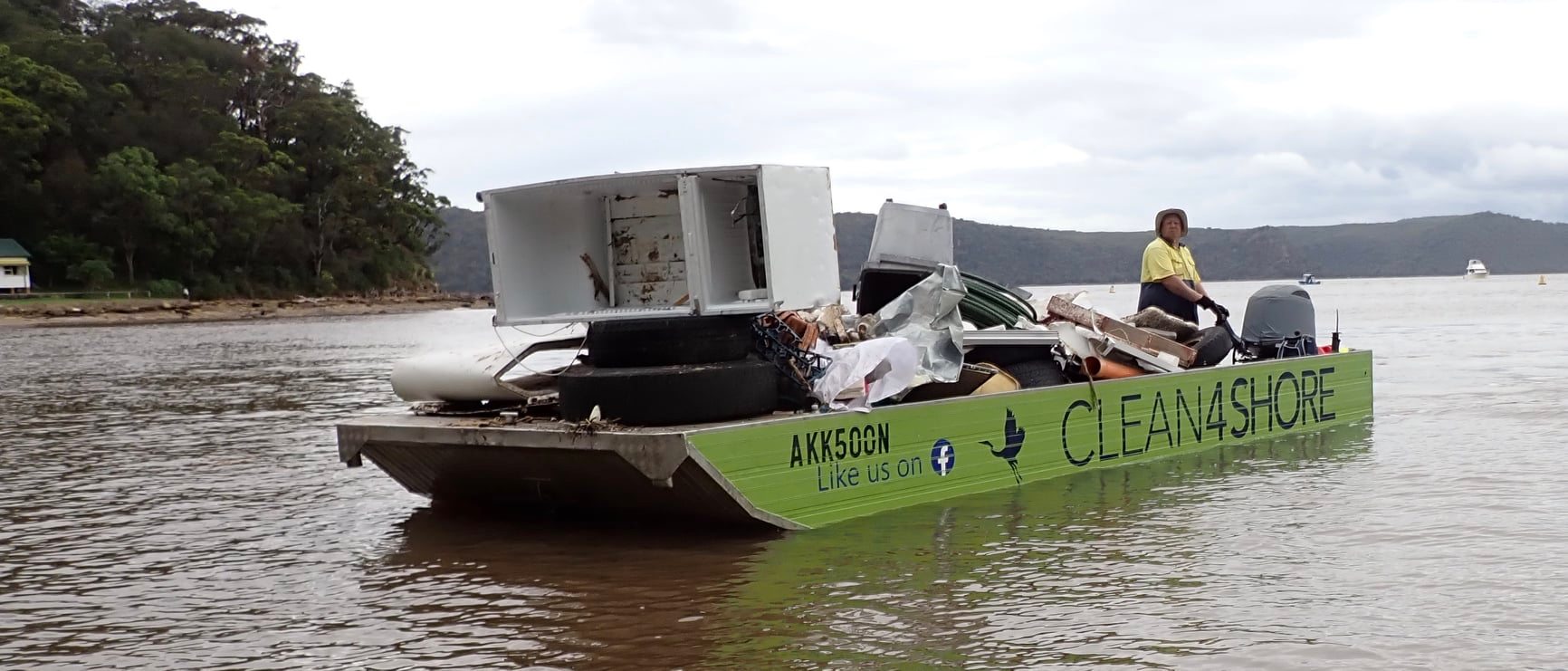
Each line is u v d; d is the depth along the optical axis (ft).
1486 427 39.17
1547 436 36.78
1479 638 17.06
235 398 63.46
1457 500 26.68
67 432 47.39
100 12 430.61
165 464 37.45
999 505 26.53
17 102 322.75
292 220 383.86
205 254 348.59
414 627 18.70
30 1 408.87
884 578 20.80
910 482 26.18
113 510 29.37
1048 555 22.21
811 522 24.23
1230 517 25.29
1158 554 22.20
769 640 17.52
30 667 17.20
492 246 24.43
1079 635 17.51
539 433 23.06
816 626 18.17
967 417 27.35
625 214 25.48
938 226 31.58
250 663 17.19
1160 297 36.96
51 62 356.18
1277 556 21.94
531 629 18.35
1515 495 27.04
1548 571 20.53
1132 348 32.07
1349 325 129.90
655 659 16.80
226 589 21.44
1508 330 114.21
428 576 21.86
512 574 21.74
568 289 25.50
